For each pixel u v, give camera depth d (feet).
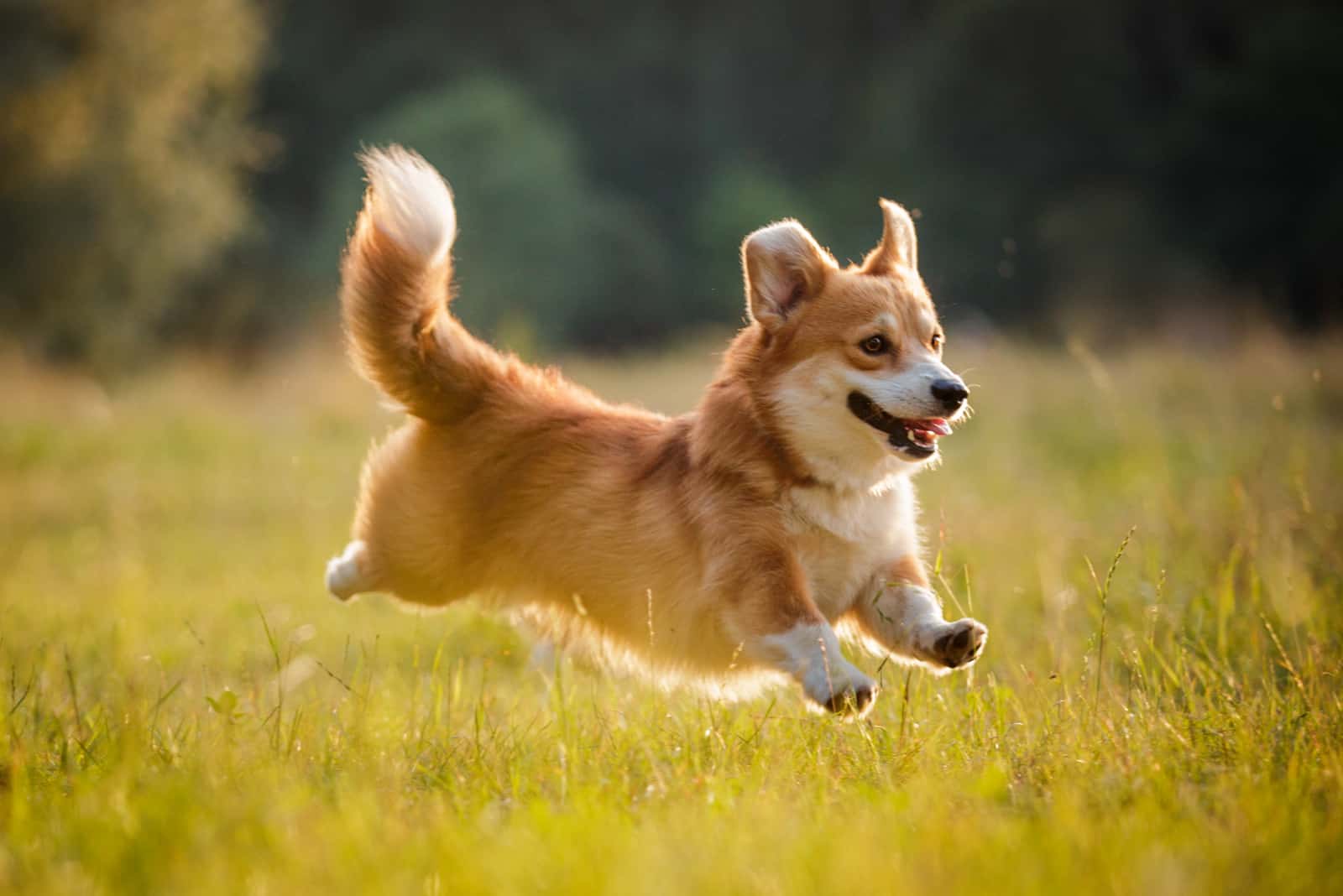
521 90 242.17
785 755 21.50
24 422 85.71
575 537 26.50
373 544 29.22
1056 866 15.38
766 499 24.56
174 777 19.63
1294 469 41.24
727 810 18.45
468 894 15.17
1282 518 34.76
